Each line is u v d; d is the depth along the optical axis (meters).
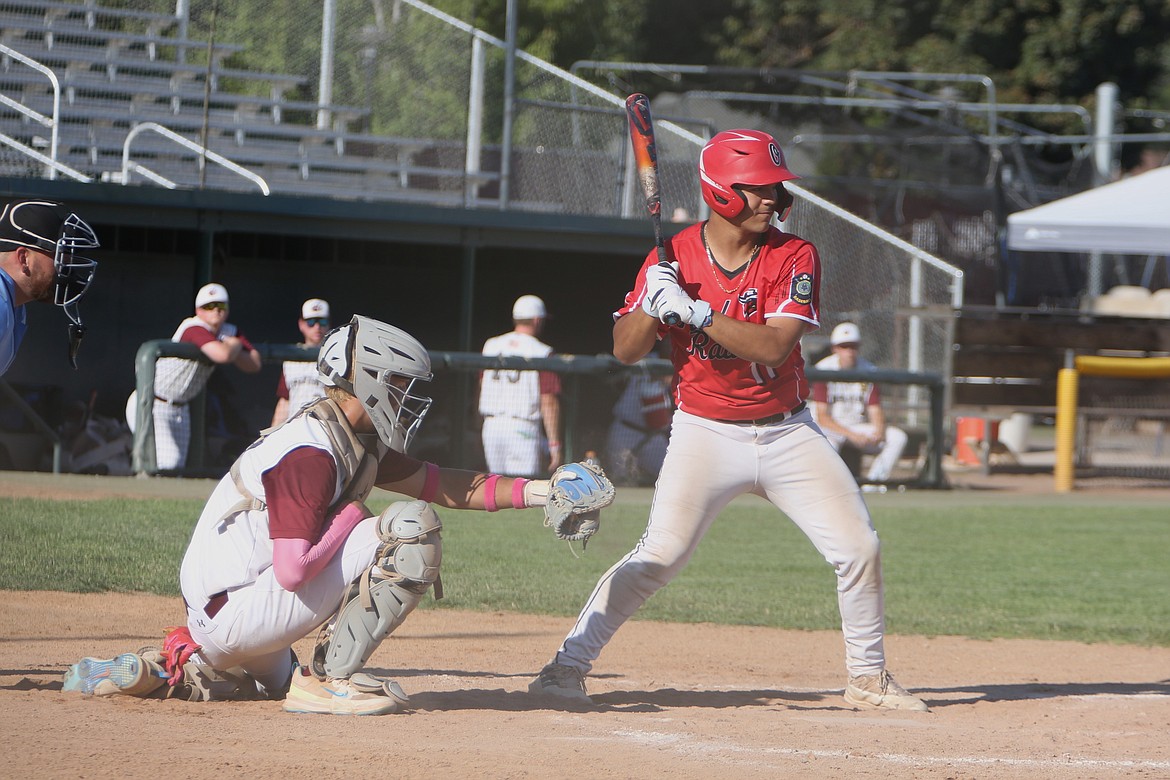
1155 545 38.91
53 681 16.34
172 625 21.83
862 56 115.19
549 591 27.61
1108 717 17.62
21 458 44.56
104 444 45.41
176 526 31.59
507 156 62.44
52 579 25.20
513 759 12.92
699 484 16.86
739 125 96.75
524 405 44.78
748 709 17.36
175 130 66.50
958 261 88.94
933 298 70.62
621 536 35.41
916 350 62.91
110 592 24.70
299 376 42.91
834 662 22.44
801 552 36.44
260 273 56.91
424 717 15.16
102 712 14.41
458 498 15.53
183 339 41.88
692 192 66.25
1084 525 42.84
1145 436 67.56
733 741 14.58
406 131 71.25
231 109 70.25
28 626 21.19
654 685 19.39
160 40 67.94
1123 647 24.83
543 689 16.92
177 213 49.25
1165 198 62.12
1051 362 54.88
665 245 16.95
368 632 14.90
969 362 54.38
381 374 14.07
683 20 115.25
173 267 54.78
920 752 14.45
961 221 89.12
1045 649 24.48
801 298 16.12
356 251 58.53
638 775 12.52
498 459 44.91
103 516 32.66
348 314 58.69
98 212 47.94
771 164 15.86
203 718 14.43
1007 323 54.53
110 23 67.19
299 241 57.34
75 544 28.84
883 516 43.56
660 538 16.94
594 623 16.94
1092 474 57.38
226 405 50.06
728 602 28.16
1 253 14.31
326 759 12.51
